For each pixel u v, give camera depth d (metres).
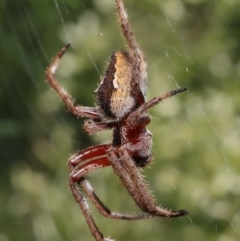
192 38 0.24
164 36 0.24
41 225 0.27
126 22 0.19
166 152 0.24
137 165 0.19
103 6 0.27
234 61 0.24
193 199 0.24
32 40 0.30
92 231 0.19
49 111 0.30
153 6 0.24
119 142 0.19
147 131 0.19
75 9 0.28
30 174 0.29
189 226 0.24
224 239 0.23
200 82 0.23
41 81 0.30
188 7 0.23
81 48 0.28
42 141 0.30
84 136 0.29
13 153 0.30
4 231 0.28
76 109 0.19
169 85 0.23
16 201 0.29
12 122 0.30
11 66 0.31
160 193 0.24
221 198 0.23
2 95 0.31
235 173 0.23
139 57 0.19
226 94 0.24
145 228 0.25
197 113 0.23
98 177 0.26
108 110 0.19
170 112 0.23
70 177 0.19
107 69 0.19
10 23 0.30
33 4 0.29
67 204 0.28
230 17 0.24
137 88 0.19
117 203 0.26
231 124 0.23
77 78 0.28
